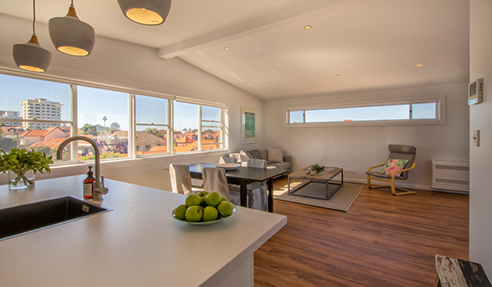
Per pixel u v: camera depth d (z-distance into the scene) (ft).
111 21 9.46
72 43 3.68
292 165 21.97
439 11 8.46
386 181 16.90
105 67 11.00
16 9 8.05
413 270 7.02
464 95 15.52
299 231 9.76
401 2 8.12
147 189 5.64
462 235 9.29
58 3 7.82
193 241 2.91
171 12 9.09
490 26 4.77
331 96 19.97
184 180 9.80
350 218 11.18
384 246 8.46
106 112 11.35
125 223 3.50
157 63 13.28
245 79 17.43
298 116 21.95
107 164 11.06
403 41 10.66
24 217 4.50
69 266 2.35
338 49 11.81
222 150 18.02
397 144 17.54
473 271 4.32
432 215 11.52
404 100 17.16
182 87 14.74
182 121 15.12
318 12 8.41
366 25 9.61
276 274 6.87
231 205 3.59
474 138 5.57
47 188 5.80
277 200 14.19
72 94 10.15
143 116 12.87
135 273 2.23
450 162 15.29
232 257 2.53
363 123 18.72
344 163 19.62
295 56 12.98
